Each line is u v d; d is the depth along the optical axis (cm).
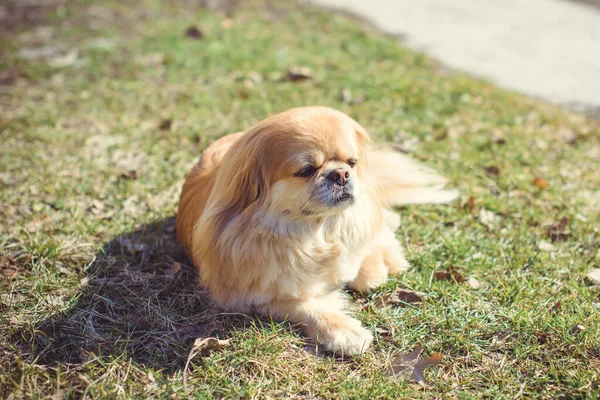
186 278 105
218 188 96
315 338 93
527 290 99
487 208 119
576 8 240
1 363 90
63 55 189
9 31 212
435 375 88
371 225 100
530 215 116
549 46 200
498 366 89
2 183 124
